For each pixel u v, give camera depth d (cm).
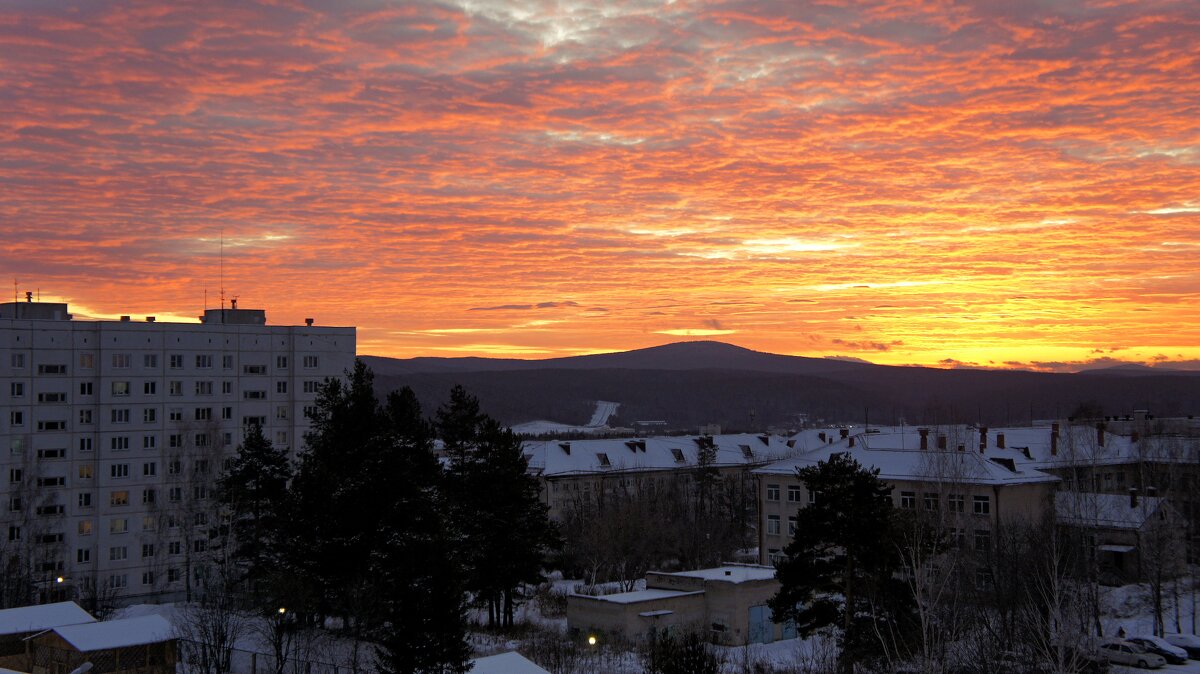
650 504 12825
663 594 7775
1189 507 10388
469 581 7762
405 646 5197
